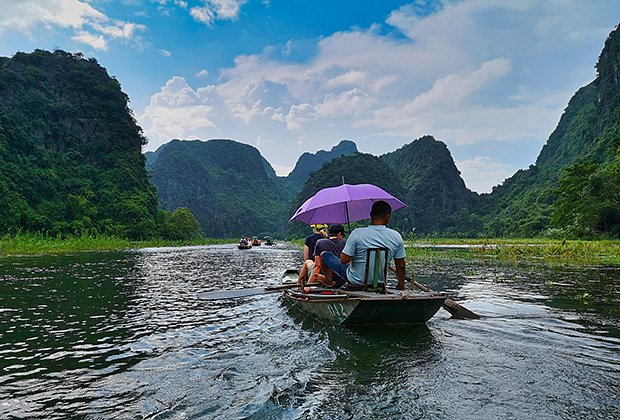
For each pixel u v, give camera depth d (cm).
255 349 360
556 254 1667
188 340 395
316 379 279
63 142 6456
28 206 4691
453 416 218
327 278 526
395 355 329
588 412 221
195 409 235
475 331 402
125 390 268
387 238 436
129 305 587
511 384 263
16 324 466
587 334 389
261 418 221
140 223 5691
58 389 271
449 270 1053
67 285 805
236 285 826
